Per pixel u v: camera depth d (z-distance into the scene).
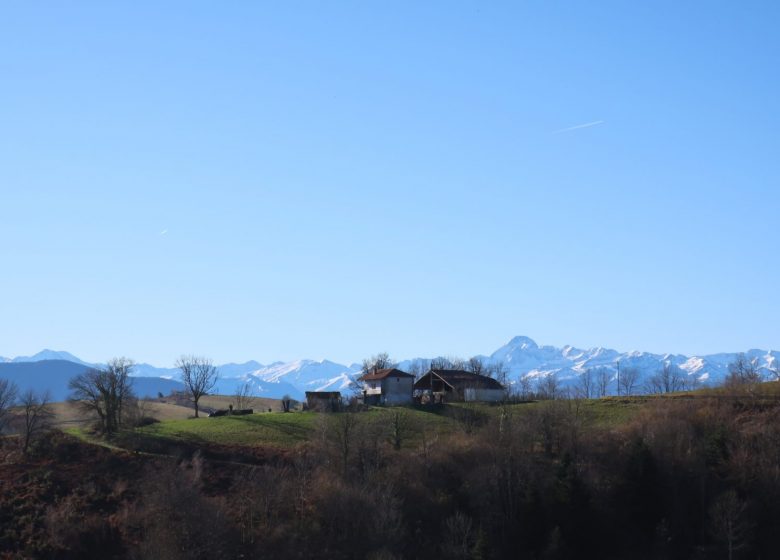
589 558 129.50
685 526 135.75
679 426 156.62
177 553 116.81
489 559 123.38
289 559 122.06
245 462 151.12
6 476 138.88
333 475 141.12
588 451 153.25
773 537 132.75
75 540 121.50
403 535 128.00
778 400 173.50
